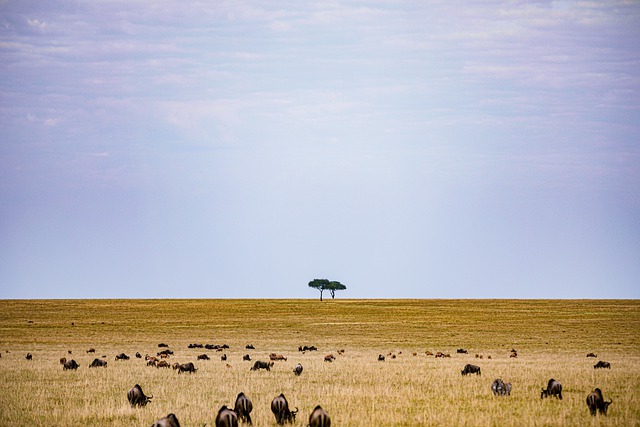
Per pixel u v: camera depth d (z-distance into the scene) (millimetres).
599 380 83688
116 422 54438
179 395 70562
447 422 54219
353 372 97188
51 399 68438
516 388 76500
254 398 69500
